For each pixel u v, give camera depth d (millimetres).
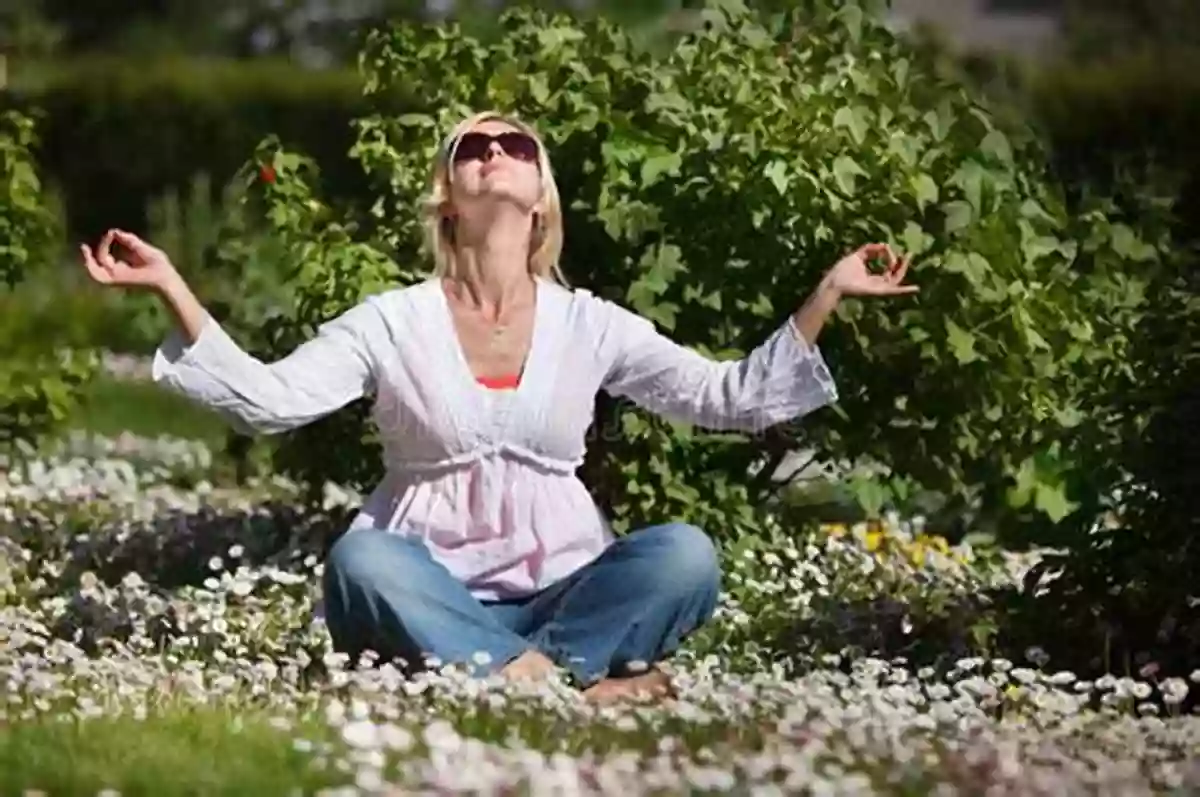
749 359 10211
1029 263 13117
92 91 36438
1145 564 11633
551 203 10352
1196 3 44844
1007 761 8000
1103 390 12508
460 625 9805
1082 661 11789
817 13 14055
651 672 10109
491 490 10039
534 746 8414
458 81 13875
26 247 16406
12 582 13742
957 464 13328
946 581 13984
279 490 17688
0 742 8242
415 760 7742
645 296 12789
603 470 13172
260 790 7621
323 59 42938
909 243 12688
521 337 10156
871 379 13094
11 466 18016
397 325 10078
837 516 15820
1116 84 32625
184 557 14586
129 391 25891
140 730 8508
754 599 13172
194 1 46344
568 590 10055
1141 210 14578
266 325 14008
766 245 12852
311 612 12164
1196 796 7934
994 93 15641
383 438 10203
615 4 24422
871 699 9500
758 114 12945
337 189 17438
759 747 8484
